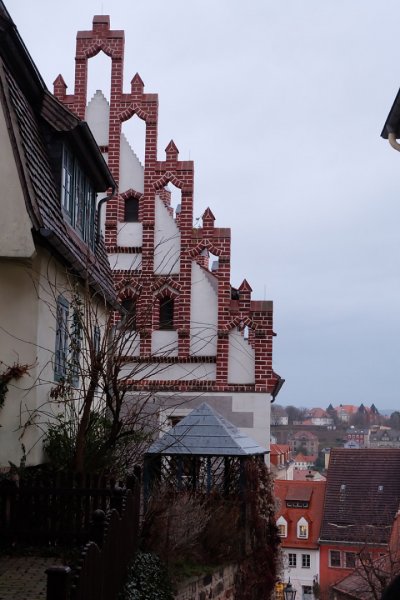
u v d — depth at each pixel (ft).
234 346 72.28
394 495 185.88
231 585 49.32
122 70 76.43
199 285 73.31
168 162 74.54
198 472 54.44
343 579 150.00
